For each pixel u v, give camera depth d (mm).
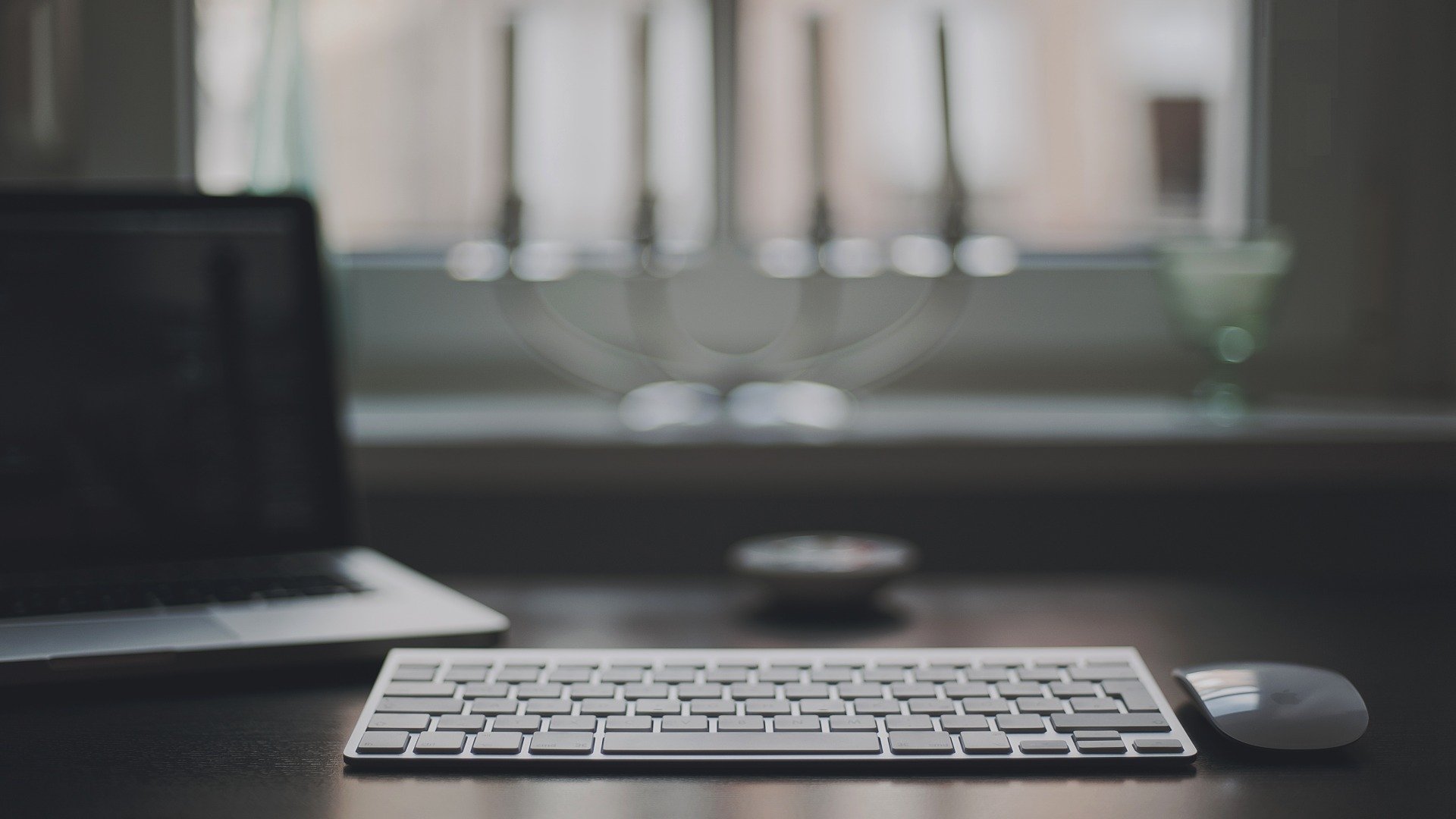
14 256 739
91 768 461
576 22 1168
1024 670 540
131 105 1090
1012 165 1172
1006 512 1003
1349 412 1097
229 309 780
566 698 509
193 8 1104
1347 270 1161
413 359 1173
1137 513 1005
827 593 750
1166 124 1174
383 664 612
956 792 439
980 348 1165
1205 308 1032
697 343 1160
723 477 950
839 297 1157
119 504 742
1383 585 846
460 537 1002
